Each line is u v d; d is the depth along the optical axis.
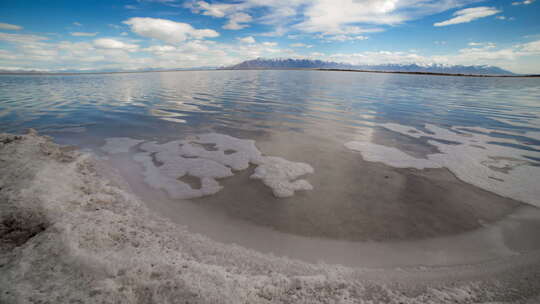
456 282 2.40
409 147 6.34
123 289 1.88
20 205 2.74
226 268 2.40
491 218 3.45
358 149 6.16
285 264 2.56
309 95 17.27
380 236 3.07
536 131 7.96
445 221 3.38
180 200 3.76
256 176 4.63
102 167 4.80
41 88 22.88
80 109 11.29
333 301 2.08
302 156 5.67
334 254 2.75
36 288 1.80
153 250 2.50
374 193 4.09
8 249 2.25
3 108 11.34
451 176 4.71
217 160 5.36
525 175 4.71
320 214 3.50
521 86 33.69
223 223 3.25
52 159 4.50
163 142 6.55
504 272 2.53
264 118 9.59
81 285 1.86
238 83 29.66
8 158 3.95
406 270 2.56
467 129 8.19
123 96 16.39
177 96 16.45
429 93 20.70
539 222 3.35
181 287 1.95
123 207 3.40
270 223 3.28
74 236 2.33
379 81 37.41
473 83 40.78
